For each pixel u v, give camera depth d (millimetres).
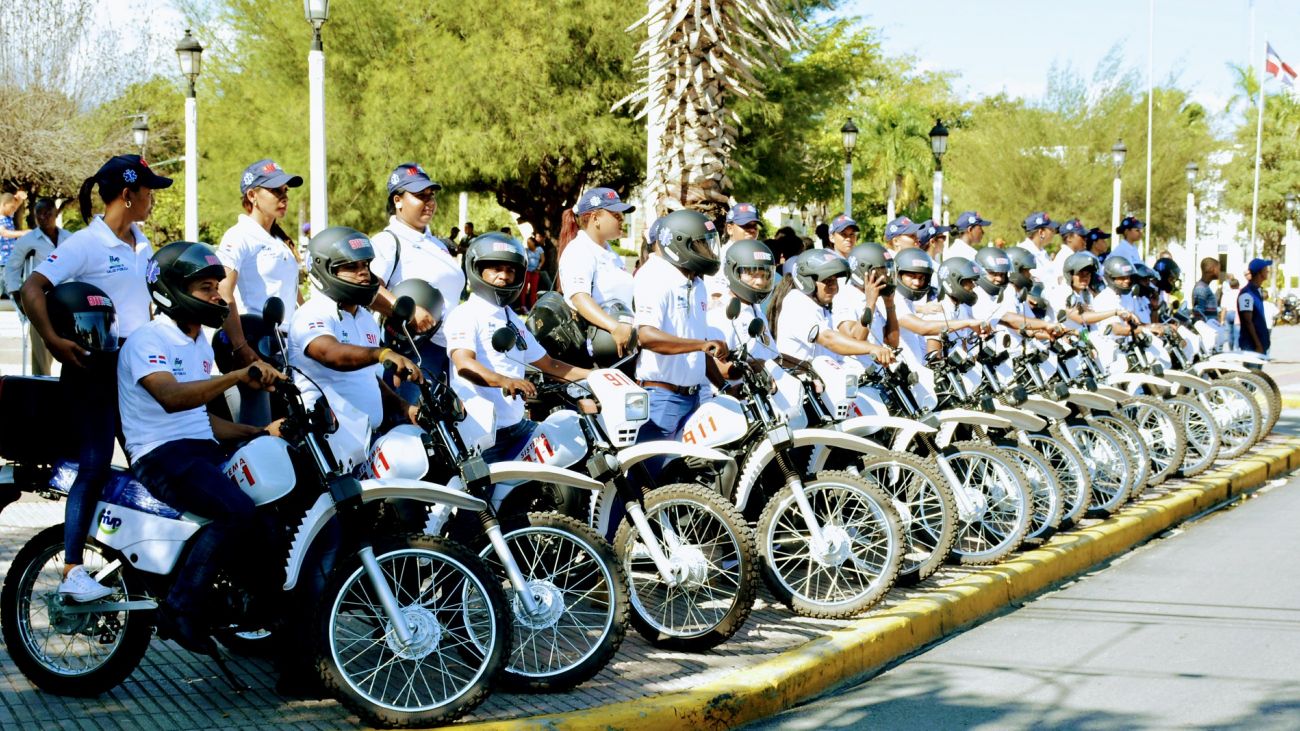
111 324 5125
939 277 9148
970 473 7621
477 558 4887
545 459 5797
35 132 27172
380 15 24344
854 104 42406
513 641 5312
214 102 27547
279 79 25875
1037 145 40562
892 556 6371
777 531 6980
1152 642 6516
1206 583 7824
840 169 32312
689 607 6102
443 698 5152
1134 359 11414
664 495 5855
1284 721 5293
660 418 6762
